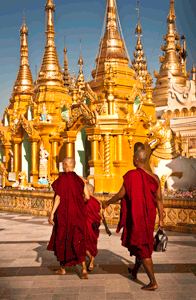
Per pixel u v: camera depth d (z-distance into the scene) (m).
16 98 25.36
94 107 16.47
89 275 6.16
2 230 10.71
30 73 26.19
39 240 9.20
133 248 5.57
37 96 21.09
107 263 6.91
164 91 28.97
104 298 5.07
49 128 19.34
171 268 6.48
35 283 5.75
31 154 19.81
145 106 17.45
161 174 13.95
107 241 8.96
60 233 5.96
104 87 16.48
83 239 6.05
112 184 15.67
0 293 5.31
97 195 11.90
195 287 5.48
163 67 29.95
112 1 18.64
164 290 5.35
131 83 17.34
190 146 22.48
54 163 19.28
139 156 5.89
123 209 5.67
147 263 5.40
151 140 14.21
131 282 5.76
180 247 8.18
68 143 18.02
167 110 26.17
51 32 22.34
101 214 6.73
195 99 24.50
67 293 5.29
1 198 16.36
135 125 16.30
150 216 5.48
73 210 6.00
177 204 10.05
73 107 18.25
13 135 21.28
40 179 18.80
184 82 29.09
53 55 22.12
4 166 23.08
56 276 6.12
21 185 17.86
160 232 5.81
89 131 15.91
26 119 21.70
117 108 16.06
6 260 7.18
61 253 5.96
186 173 13.80
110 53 17.94
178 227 10.05
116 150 15.96
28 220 12.81
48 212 13.87
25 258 7.33
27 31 26.12
